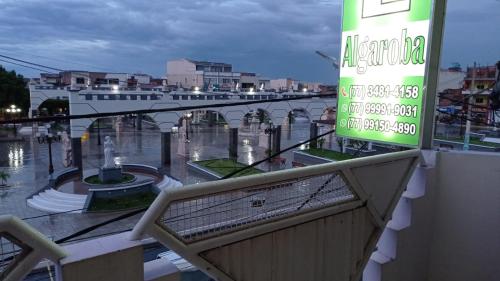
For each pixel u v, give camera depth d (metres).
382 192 2.73
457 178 3.26
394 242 3.12
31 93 43.81
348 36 3.92
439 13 3.20
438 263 3.41
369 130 3.78
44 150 35.81
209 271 1.87
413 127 3.39
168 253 2.61
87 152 36.19
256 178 1.94
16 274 1.37
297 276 2.29
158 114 28.70
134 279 1.62
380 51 3.62
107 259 1.53
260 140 39.56
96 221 16.59
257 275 2.08
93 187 21.14
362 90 3.82
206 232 1.82
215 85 67.50
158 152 36.44
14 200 20.06
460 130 31.62
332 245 2.46
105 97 25.92
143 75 72.50
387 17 3.52
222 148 39.06
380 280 3.05
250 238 2.01
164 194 1.62
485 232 3.19
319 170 2.22
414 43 3.32
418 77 3.31
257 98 32.78
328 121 36.34
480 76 31.53
